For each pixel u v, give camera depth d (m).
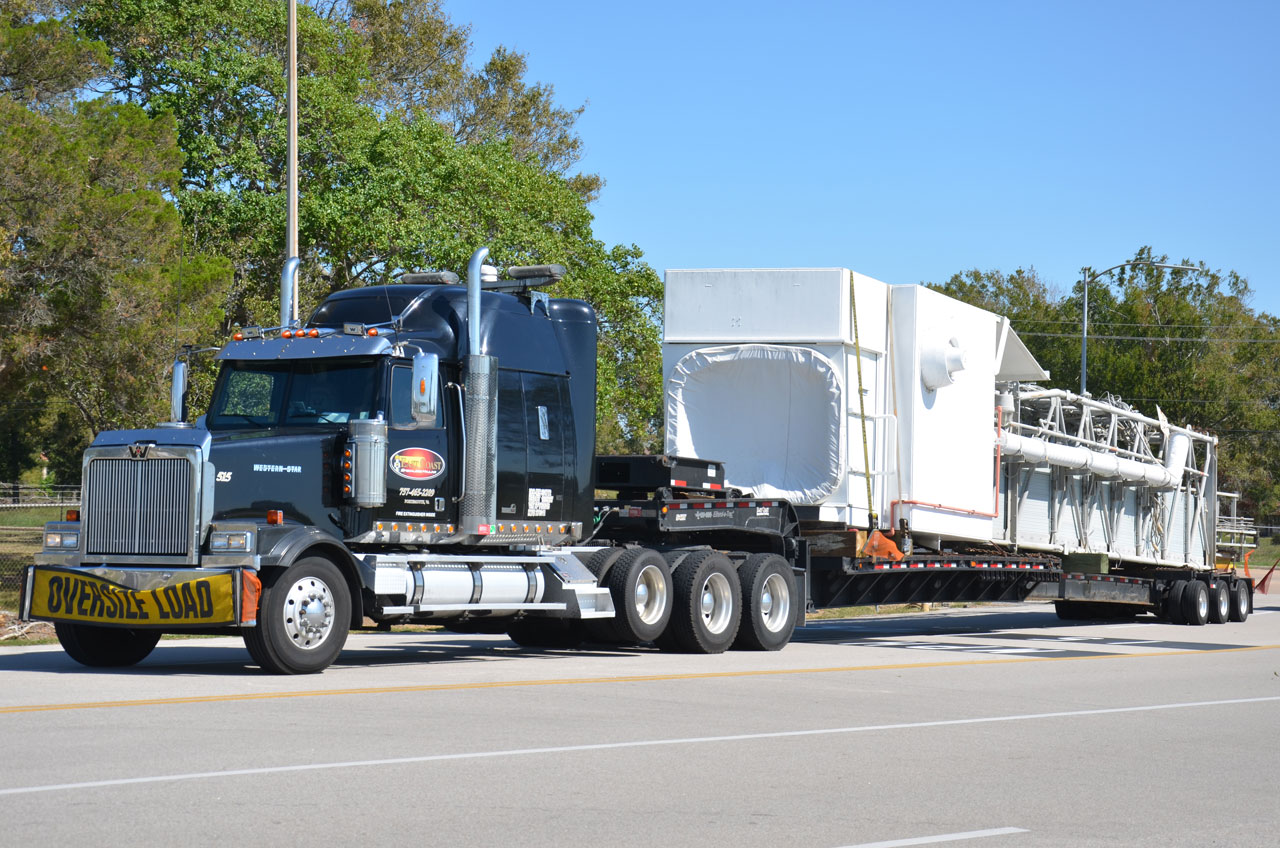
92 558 12.56
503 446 14.70
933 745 9.11
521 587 14.50
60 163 24.17
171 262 26.78
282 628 12.27
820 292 18.19
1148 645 20.19
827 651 17.55
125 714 9.46
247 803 6.54
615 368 40.00
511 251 33.84
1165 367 76.00
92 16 32.59
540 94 67.88
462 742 8.54
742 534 17.62
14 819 6.10
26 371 26.36
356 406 13.50
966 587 21.06
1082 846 6.18
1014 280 92.44
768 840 6.11
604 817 6.50
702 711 10.52
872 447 18.73
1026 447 22.23
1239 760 8.90
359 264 33.72
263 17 34.38
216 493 12.42
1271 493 79.12
